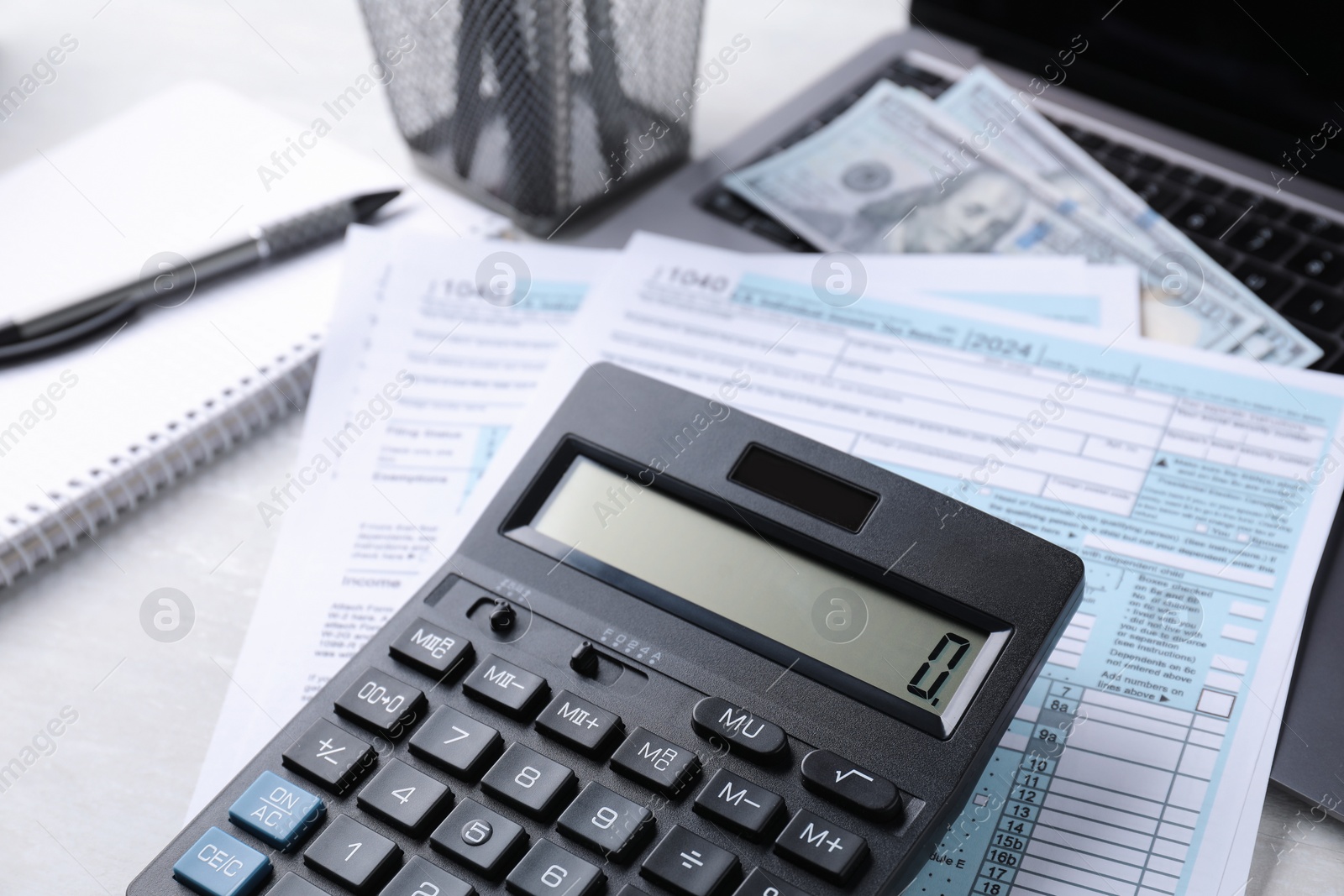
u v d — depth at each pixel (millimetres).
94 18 847
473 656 415
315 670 473
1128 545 492
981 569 414
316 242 657
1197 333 579
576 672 408
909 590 415
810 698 396
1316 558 484
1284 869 411
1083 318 583
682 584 426
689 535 438
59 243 638
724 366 570
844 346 574
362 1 646
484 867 364
